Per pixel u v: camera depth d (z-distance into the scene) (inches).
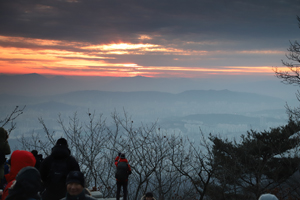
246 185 541.6
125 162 329.4
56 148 187.8
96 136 403.5
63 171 184.9
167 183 399.2
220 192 477.7
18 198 124.0
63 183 184.1
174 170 402.0
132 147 403.2
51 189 183.0
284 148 552.7
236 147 559.2
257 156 544.4
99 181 395.2
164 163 404.2
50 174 182.9
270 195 136.7
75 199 126.0
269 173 533.0
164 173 406.9
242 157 542.9
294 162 521.0
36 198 128.3
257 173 501.7
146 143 409.4
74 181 124.7
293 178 538.0
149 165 394.6
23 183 124.8
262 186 547.5
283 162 544.1
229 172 466.3
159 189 388.8
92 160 382.0
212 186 490.0
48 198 183.0
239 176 482.0
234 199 471.5
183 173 409.4
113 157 398.6
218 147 562.9
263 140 566.6
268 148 558.3
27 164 168.9
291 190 530.9
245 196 484.4
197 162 429.4
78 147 383.9
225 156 536.1
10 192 125.0
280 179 549.6
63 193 184.2
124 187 330.3
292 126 559.2
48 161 185.9
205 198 500.7
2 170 218.5
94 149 388.8
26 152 171.3
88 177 386.0
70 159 189.9
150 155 395.9
